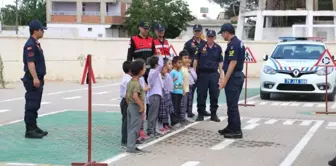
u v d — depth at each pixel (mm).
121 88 10133
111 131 12070
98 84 25938
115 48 30406
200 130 12250
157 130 11781
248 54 17656
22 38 26188
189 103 13953
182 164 8750
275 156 9469
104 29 70062
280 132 12141
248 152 9820
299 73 18469
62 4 70750
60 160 8977
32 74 10742
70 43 28203
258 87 25625
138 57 11820
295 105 17719
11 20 81250
